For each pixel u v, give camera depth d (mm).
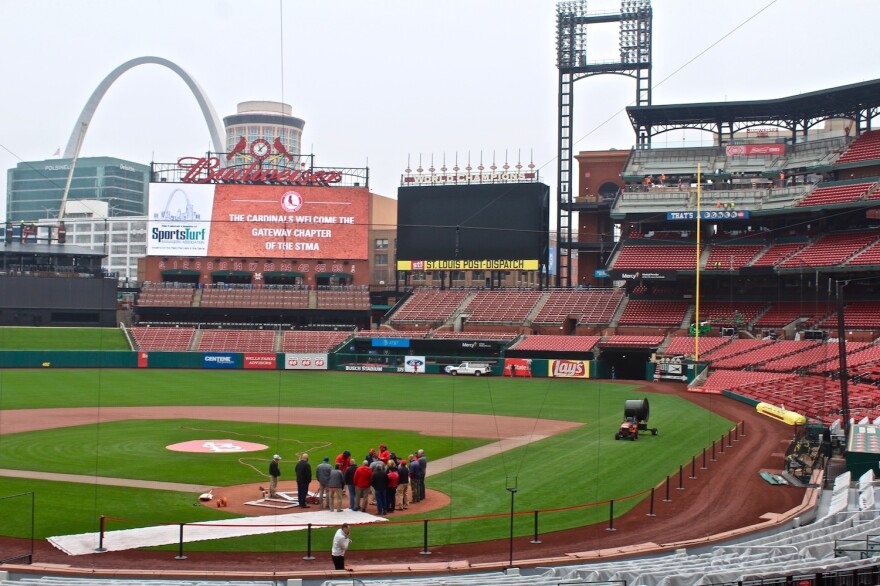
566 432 51594
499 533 28250
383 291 120938
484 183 111188
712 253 100688
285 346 106625
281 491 34031
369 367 102438
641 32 111188
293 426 53969
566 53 114125
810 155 100938
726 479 36750
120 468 38656
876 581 18875
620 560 25141
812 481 36094
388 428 53312
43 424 53844
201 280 114688
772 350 83500
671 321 98625
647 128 109438
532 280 156625
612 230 117812
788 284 98000
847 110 100938
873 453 36469
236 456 42281
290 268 115000
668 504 32312
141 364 101438
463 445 46406
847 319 87625
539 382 88938
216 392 75750
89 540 26719
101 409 62531
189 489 34250
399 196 113562
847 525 25406
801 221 99562
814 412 54969
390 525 29000
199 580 22828
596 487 35156
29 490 33594
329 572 23375
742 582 17781
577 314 104938
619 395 75125
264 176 115875
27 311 108625
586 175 121188
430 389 80500
